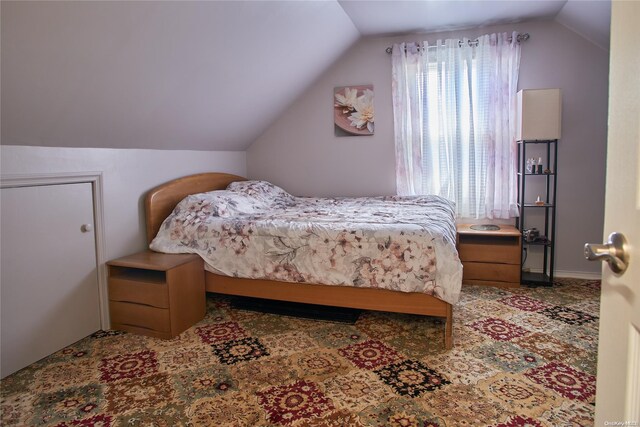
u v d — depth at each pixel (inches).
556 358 86.7
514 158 145.3
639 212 25.9
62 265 94.5
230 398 74.4
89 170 100.3
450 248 91.4
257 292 108.5
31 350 87.7
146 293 100.1
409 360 87.0
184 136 129.0
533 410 69.2
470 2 124.5
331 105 165.0
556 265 146.6
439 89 149.0
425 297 94.3
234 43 103.4
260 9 97.8
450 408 70.3
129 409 71.6
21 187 85.1
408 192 157.5
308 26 121.3
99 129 97.0
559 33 139.6
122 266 104.8
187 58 96.1
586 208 142.4
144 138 114.0
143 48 83.4
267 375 82.0
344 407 71.2
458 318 108.9
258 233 105.9
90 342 97.9
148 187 120.1
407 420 67.4
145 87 95.0
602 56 136.5
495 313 112.0
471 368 83.2
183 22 84.6
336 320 108.2
